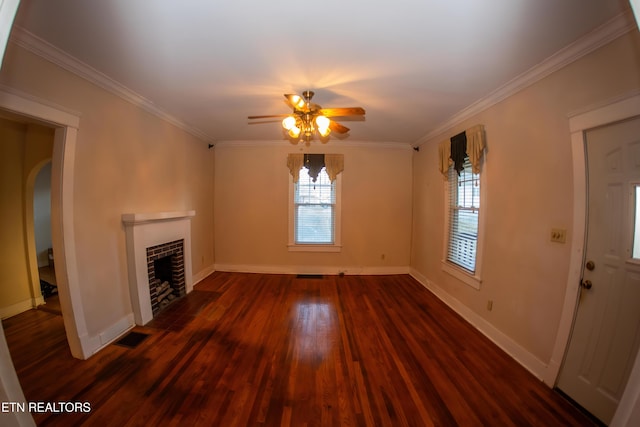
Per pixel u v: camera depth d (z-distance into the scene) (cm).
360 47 169
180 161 337
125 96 238
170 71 202
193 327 254
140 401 161
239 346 222
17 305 275
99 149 215
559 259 176
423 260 393
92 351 207
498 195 234
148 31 154
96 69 199
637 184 138
